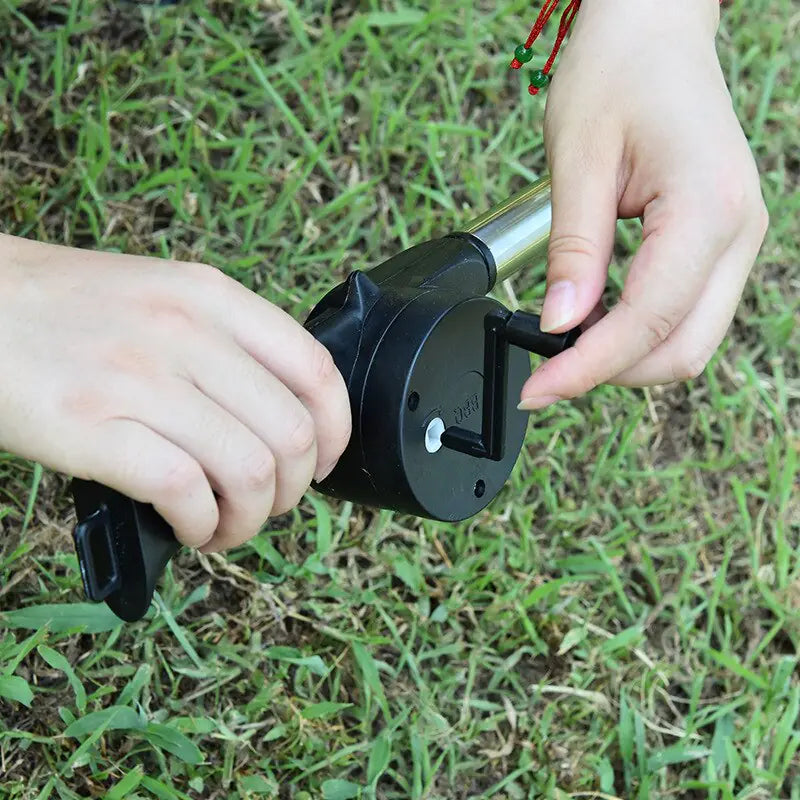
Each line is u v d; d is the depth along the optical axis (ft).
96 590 2.50
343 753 4.01
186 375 2.53
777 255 6.01
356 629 4.35
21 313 2.57
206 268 2.70
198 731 3.85
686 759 4.48
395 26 5.84
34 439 2.49
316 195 5.25
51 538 4.08
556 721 4.50
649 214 3.09
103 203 4.82
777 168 6.36
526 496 5.00
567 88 3.34
